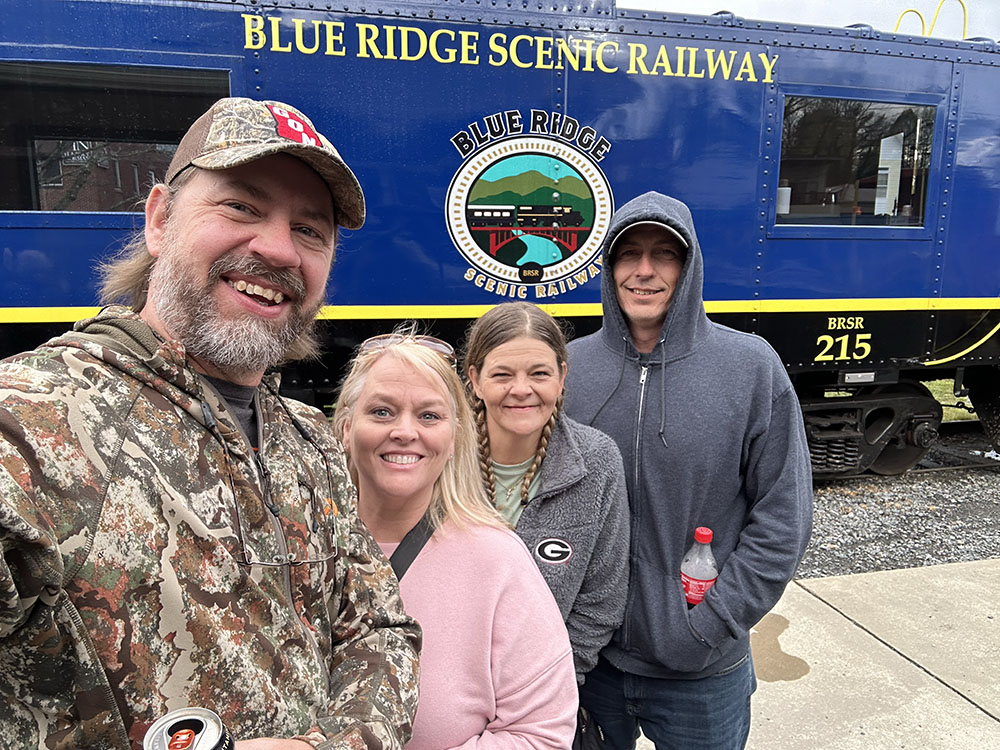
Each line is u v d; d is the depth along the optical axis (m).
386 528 1.30
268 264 0.91
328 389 3.65
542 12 3.63
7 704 0.70
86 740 0.70
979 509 4.34
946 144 4.39
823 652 2.66
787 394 1.55
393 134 3.54
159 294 0.92
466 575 1.20
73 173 3.25
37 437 0.70
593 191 3.81
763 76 3.99
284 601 0.89
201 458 0.83
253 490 0.88
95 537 0.70
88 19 3.17
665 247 1.57
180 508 0.78
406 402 1.22
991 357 4.68
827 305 4.29
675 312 1.58
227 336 0.88
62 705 0.70
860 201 4.32
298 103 3.42
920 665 2.58
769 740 2.20
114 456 0.75
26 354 0.80
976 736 2.21
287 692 0.85
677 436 1.54
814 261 4.23
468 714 1.12
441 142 3.59
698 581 1.52
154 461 0.78
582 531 1.44
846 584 3.21
